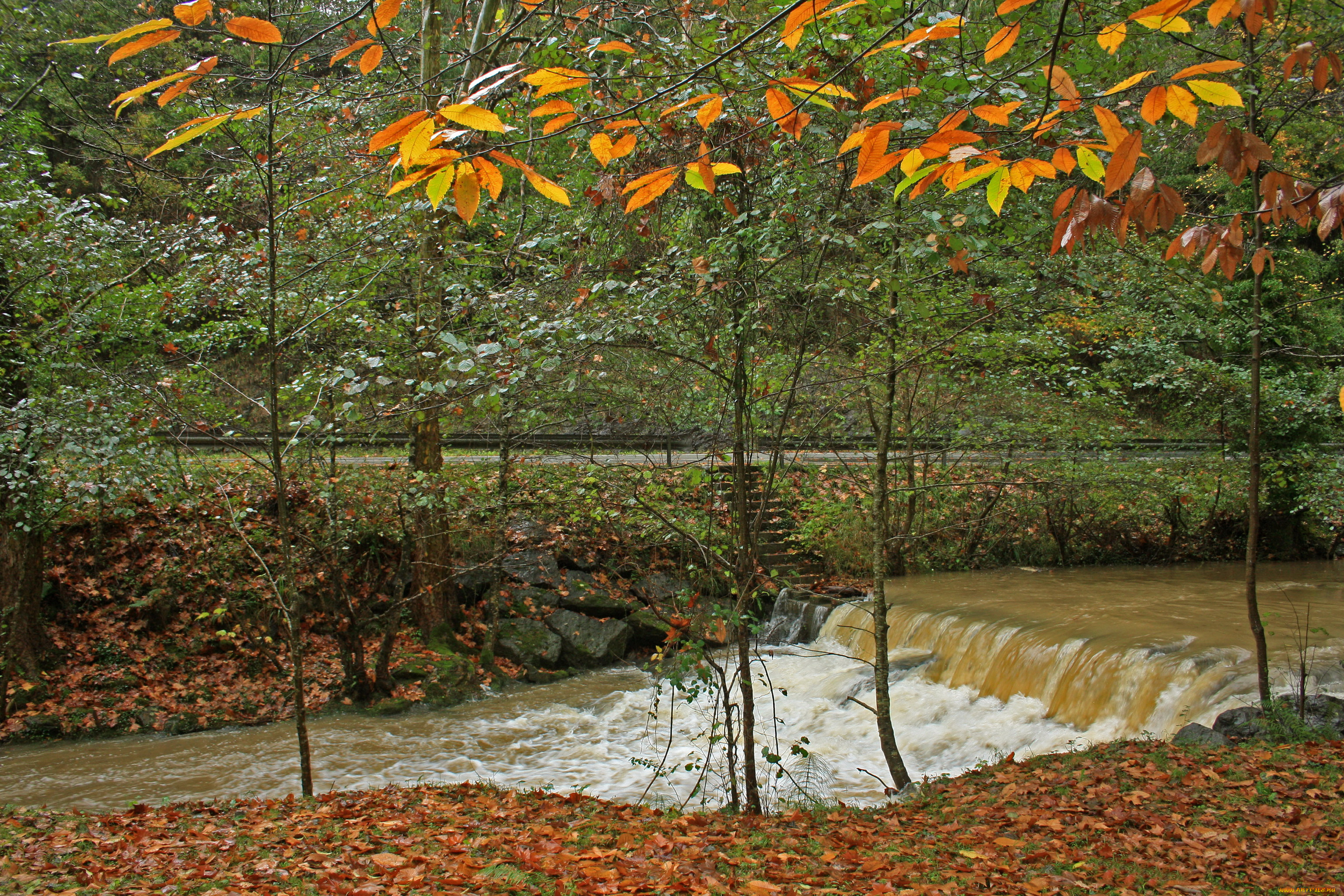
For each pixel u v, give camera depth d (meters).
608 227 6.96
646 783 8.52
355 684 11.20
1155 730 8.34
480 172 1.50
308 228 9.02
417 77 6.86
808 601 14.18
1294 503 15.23
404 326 8.93
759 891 4.33
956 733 9.49
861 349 8.34
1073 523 15.68
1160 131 4.74
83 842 5.51
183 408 9.28
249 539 10.22
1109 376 12.20
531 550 13.88
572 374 6.96
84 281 8.99
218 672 11.25
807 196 6.23
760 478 8.56
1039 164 1.55
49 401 8.11
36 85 9.78
